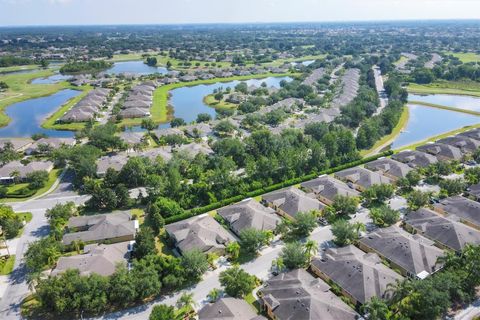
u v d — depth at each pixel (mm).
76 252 107625
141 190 144875
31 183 147000
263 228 113688
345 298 87625
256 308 87062
